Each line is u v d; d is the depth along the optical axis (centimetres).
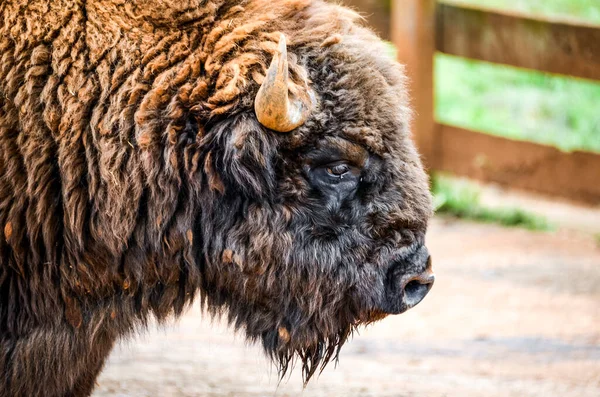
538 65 4431
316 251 1566
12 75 1485
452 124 4603
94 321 1583
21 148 1484
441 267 3456
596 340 2684
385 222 1579
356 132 1526
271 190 1532
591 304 3059
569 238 3938
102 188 1505
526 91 5709
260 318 1652
